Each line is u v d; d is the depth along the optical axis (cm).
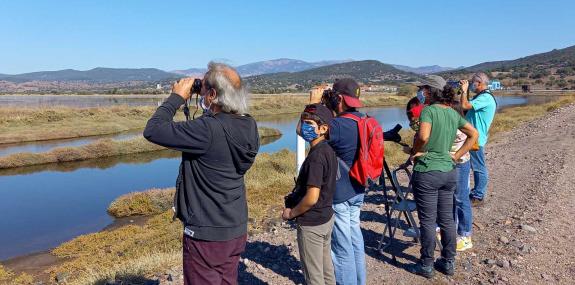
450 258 486
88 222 1283
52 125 3859
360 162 393
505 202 777
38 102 8031
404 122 4341
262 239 633
